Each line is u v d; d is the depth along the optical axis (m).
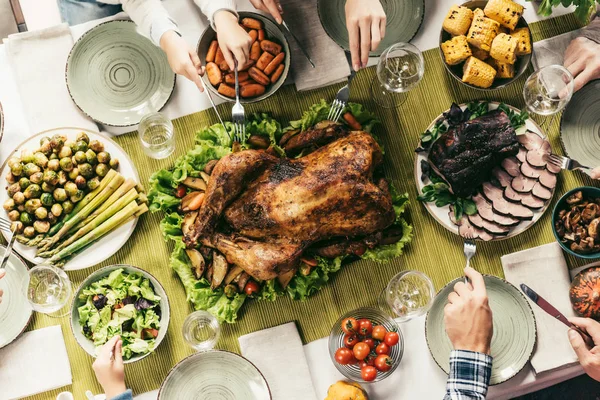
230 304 1.75
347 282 1.80
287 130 1.76
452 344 1.73
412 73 1.66
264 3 1.68
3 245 1.76
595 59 1.72
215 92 1.72
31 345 1.76
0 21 1.95
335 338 1.76
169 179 1.75
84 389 1.78
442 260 1.80
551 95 1.64
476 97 1.81
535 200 1.76
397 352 1.75
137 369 1.78
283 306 1.79
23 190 1.72
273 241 1.65
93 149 1.74
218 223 1.68
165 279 1.79
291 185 1.62
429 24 1.79
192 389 1.76
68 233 1.75
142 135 1.70
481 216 1.76
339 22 1.77
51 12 1.82
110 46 1.76
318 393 1.78
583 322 1.70
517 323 1.76
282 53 1.72
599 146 1.79
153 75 1.78
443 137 1.72
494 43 1.68
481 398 1.63
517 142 1.70
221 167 1.62
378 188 1.63
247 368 1.75
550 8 1.68
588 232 1.72
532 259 1.78
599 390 2.04
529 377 1.77
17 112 1.78
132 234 1.79
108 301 1.73
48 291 1.68
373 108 1.81
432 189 1.76
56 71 1.78
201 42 1.71
